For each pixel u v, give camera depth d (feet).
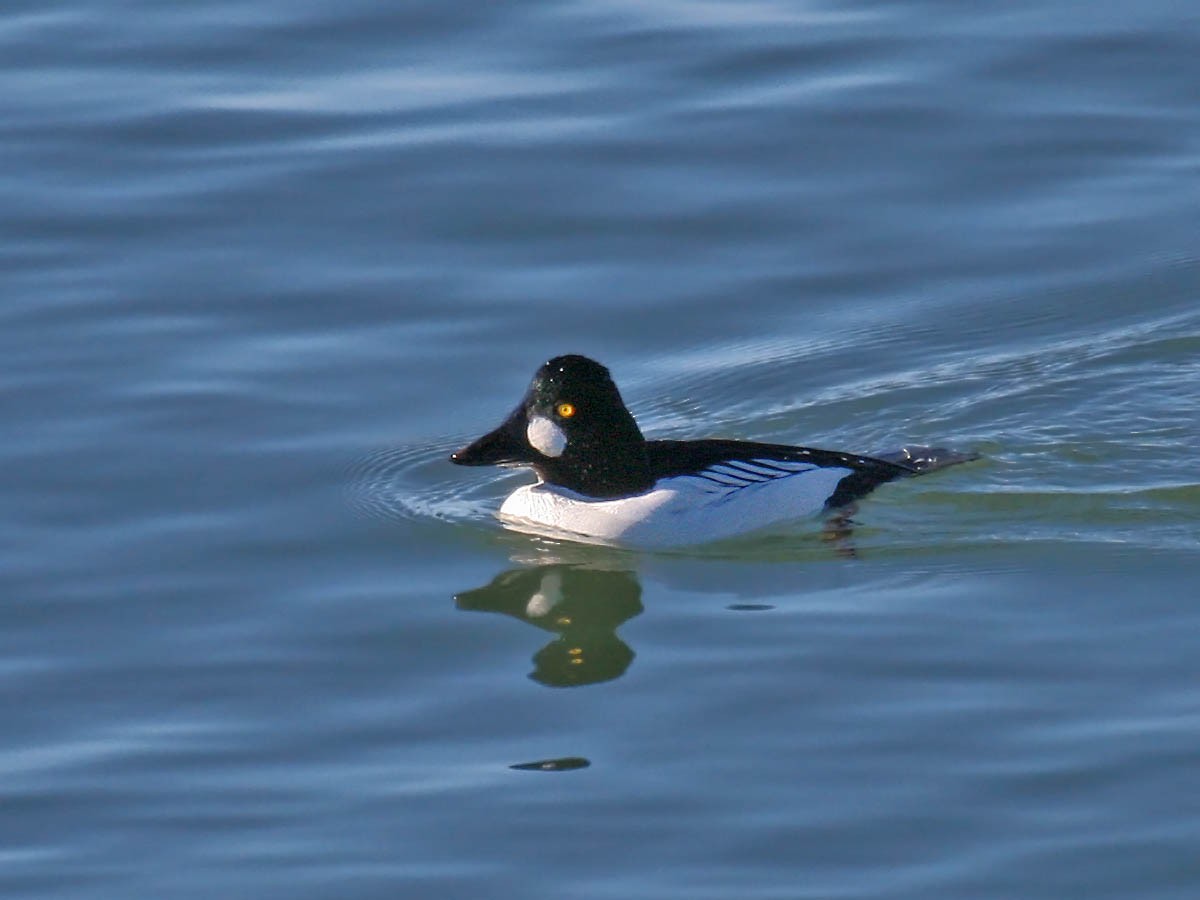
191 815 37.19
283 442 52.31
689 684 41.19
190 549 47.62
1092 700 39.60
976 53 69.67
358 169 64.28
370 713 40.65
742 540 49.01
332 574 46.88
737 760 38.24
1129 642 41.98
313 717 40.52
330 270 59.47
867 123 66.13
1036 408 54.24
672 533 49.06
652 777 37.81
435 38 71.61
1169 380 55.26
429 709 40.75
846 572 46.85
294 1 74.33
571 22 72.33
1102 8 72.18
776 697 40.45
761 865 35.06
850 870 34.81
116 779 38.40
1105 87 67.51
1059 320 57.88
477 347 56.34
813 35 71.20
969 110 66.64
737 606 45.11
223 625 44.37
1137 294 58.59
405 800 37.42
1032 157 64.44
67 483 50.14
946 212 62.08
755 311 58.23
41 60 70.59
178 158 64.95
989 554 47.26
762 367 56.08
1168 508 49.29
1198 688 39.86
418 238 61.05
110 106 67.67
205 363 55.42
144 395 53.98
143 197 63.00
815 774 37.60
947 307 58.34
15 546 47.47
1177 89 67.26
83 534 48.08
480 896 34.53
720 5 73.72
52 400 53.62
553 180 63.57
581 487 50.14
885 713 39.58
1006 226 61.46
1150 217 61.62
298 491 50.34
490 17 72.79
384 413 53.67
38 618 44.52
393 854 35.78
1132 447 52.31
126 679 42.09
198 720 40.47
